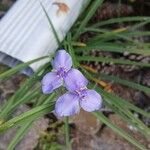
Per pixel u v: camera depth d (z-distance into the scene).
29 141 0.15
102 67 0.16
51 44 0.14
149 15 0.16
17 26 0.14
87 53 0.15
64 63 0.11
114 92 0.16
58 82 0.11
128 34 0.14
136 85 0.14
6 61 0.14
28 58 0.14
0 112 0.12
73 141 0.15
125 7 0.16
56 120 0.15
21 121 0.11
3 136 0.15
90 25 0.16
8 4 0.16
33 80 0.13
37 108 0.11
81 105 0.11
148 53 0.13
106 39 0.14
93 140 0.15
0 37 0.14
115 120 0.15
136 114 0.15
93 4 0.14
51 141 0.15
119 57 0.16
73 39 0.14
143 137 0.15
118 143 0.15
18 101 0.12
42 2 0.15
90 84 0.13
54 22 0.14
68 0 0.15
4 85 0.15
